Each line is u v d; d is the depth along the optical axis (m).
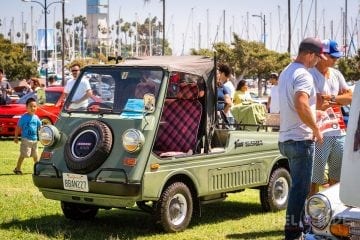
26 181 12.69
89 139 8.35
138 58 9.79
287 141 7.58
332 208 5.77
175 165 8.44
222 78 12.30
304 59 7.59
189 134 9.17
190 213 8.71
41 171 8.66
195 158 8.73
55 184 8.48
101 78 9.02
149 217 9.57
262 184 9.84
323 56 7.73
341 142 8.45
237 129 10.10
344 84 8.81
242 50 58.03
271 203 10.01
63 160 8.52
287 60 58.03
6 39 64.81
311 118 7.32
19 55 63.56
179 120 9.24
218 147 9.38
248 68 58.09
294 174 7.58
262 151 9.81
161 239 8.16
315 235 5.83
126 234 8.43
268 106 14.48
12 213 9.56
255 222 9.34
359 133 5.57
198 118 9.18
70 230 8.65
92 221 9.27
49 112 20.67
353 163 5.56
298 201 7.54
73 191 8.34
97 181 8.09
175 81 9.19
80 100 8.98
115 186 7.96
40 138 8.73
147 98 8.34
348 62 51.50
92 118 8.67
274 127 10.14
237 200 11.13
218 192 9.12
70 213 9.13
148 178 8.05
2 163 15.21
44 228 8.73
